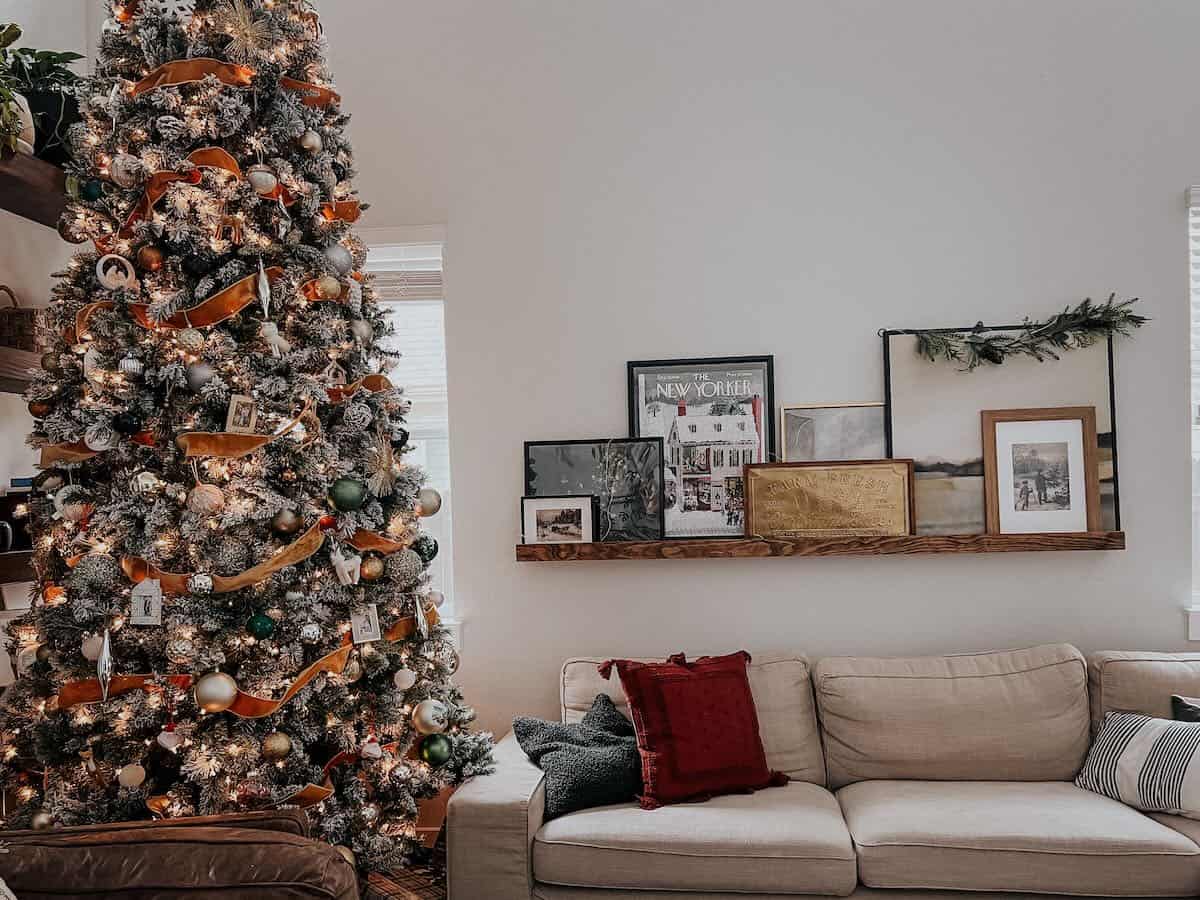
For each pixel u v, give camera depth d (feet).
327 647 7.91
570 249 11.85
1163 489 11.12
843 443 11.43
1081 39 11.33
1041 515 11.13
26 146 8.53
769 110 11.65
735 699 10.03
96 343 7.65
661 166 11.76
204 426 7.59
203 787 7.34
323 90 8.50
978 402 11.28
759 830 8.66
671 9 11.80
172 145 7.70
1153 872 8.11
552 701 11.77
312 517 7.80
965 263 11.39
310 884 5.25
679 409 11.63
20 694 7.69
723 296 11.66
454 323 11.98
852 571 11.46
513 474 11.87
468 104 12.00
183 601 7.39
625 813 9.17
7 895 5.11
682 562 11.66
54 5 11.10
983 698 10.18
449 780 8.84
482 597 11.89
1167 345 11.15
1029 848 8.27
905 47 11.53
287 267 7.99
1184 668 10.08
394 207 12.05
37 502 7.96
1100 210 11.25
